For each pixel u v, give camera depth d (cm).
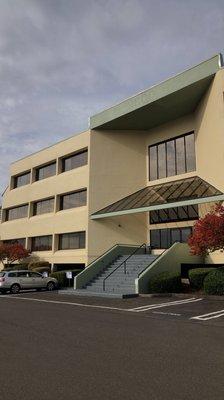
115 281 2523
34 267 3481
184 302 1847
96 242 3125
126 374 679
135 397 561
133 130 3347
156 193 3006
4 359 791
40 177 4069
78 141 3450
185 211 2856
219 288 1975
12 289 2817
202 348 891
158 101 2797
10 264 4094
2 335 1064
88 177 3234
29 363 757
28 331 1128
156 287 2202
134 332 1109
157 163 3216
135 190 3244
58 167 3697
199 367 725
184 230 2859
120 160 3281
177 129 3080
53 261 3531
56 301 2088
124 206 3005
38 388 604
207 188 2552
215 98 2436
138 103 2925
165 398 557
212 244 1955
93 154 3266
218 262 2389
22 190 4266
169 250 2419
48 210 3828
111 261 2853
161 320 1345
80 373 686
